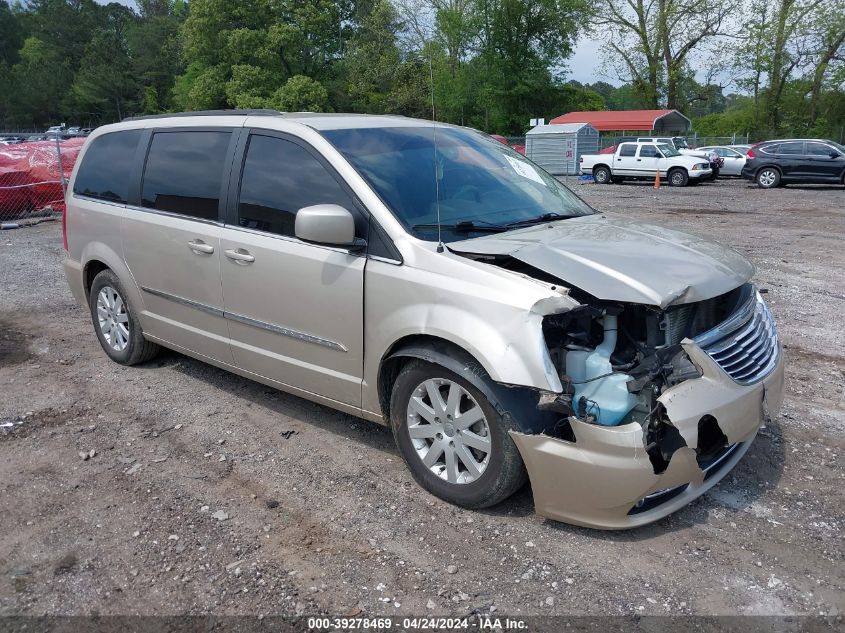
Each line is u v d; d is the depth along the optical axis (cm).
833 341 609
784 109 4403
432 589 293
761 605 280
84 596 292
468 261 334
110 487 378
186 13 7962
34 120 8250
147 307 517
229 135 448
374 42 4100
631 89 4734
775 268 930
